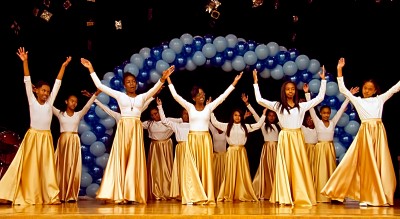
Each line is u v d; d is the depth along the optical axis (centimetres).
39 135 545
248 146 845
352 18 757
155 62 691
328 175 627
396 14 733
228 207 496
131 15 778
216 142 709
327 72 715
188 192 548
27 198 529
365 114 524
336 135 675
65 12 754
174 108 816
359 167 523
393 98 743
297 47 800
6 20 717
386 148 515
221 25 801
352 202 599
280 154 536
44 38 750
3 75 722
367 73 764
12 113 734
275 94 827
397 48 744
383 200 499
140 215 399
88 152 663
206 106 579
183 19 793
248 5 783
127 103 548
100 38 779
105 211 436
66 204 541
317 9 768
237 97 828
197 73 823
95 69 786
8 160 655
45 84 557
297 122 542
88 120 667
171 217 397
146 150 820
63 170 609
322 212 425
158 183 688
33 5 731
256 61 697
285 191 524
